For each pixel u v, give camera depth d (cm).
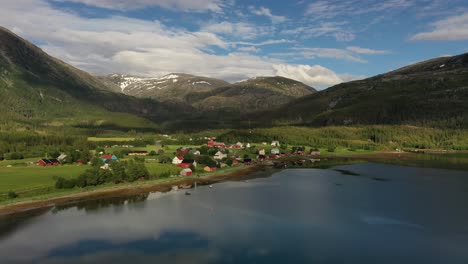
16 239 7688
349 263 6538
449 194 12012
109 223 8756
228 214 9575
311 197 11631
